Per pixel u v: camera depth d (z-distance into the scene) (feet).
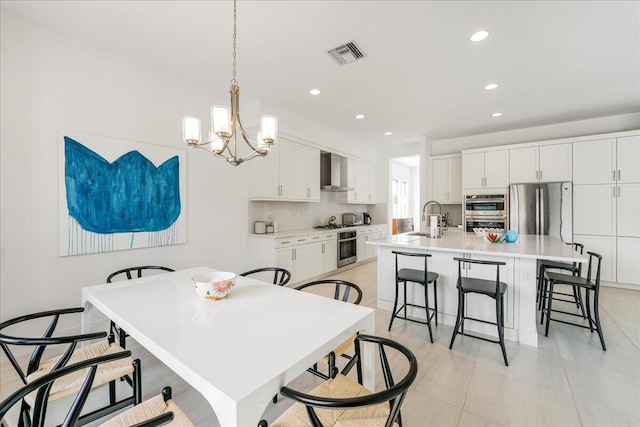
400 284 10.73
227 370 3.15
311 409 3.06
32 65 7.67
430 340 8.59
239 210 13.32
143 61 9.61
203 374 3.07
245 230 13.62
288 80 10.86
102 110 8.95
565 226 14.73
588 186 14.40
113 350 5.40
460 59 9.30
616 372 6.91
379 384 6.67
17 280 7.55
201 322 4.44
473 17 7.29
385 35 8.05
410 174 32.50
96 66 8.79
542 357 7.63
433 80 10.79
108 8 7.04
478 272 9.25
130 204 9.55
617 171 13.80
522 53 8.93
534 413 5.61
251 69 10.05
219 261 12.41
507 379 6.70
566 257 7.51
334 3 6.80
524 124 16.26
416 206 32.30
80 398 3.42
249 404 2.78
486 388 6.38
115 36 8.23
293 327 4.27
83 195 8.55
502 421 5.41
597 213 14.21
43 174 7.88
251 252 13.79
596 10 6.99
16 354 7.58
